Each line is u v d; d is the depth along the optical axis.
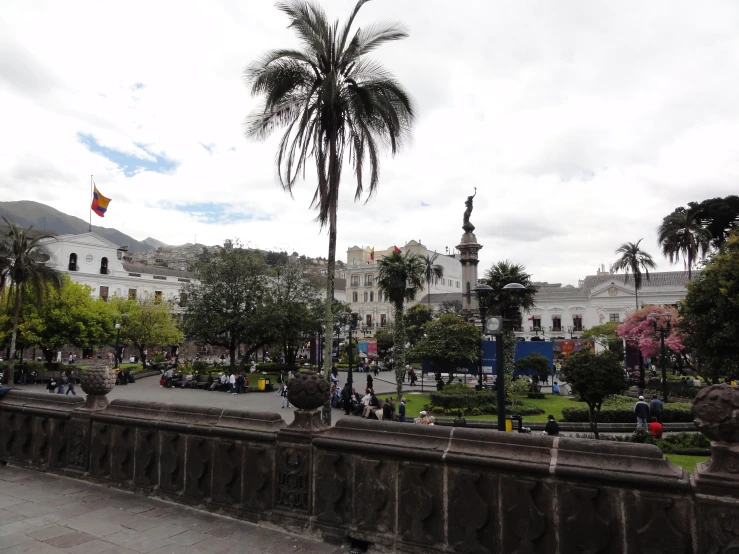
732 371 17.83
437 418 19.64
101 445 5.83
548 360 28.70
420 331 50.91
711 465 2.85
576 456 3.23
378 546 3.89
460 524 3.55
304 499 4.34
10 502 5.16
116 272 57.69
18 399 6.98
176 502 5.08
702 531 2.78
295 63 13.62
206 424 5.02
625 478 2.98
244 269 38.12
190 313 39.47
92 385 6.17
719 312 17.89
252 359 56.88
